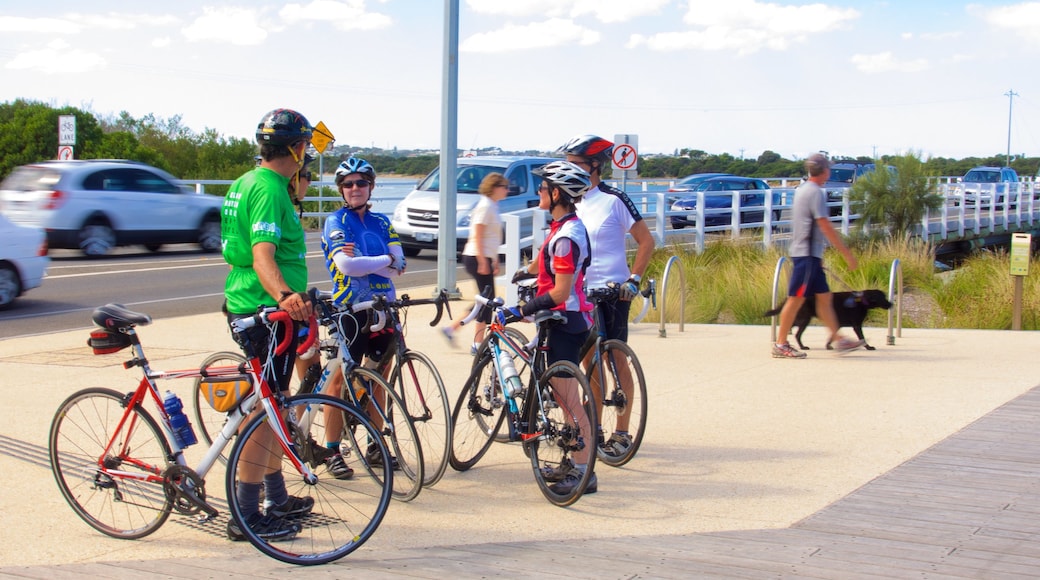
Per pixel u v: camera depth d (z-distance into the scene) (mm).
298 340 4672
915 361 9523
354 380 5449
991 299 14211
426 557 4473
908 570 4176
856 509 5102
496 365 5738
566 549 4566
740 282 14594
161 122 54562
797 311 9711
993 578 4070
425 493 5551
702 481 5715
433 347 10172
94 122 46188
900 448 6340
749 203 28250
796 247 9617
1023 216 33469
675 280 14797
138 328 11383
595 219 6156
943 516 4949
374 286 5828
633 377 6078
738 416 7277
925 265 17734
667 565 4297
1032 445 6348
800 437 6668
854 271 16594
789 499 5348
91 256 19578
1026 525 4781
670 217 26312
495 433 6031
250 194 4582
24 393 7891
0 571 4285
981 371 8945
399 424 5496
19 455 6184
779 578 4102
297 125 4613
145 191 20453
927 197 24172
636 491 5559
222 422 6555
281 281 4461
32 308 13172
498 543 4684
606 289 6070
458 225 19109
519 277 6078
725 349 10320
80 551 4617
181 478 4633
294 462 4586
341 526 4793
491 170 19906
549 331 5473
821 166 9523
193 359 9375
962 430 6773
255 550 4613
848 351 10117
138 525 4809
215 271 17750
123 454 4828
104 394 4844
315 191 32438
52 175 19219
